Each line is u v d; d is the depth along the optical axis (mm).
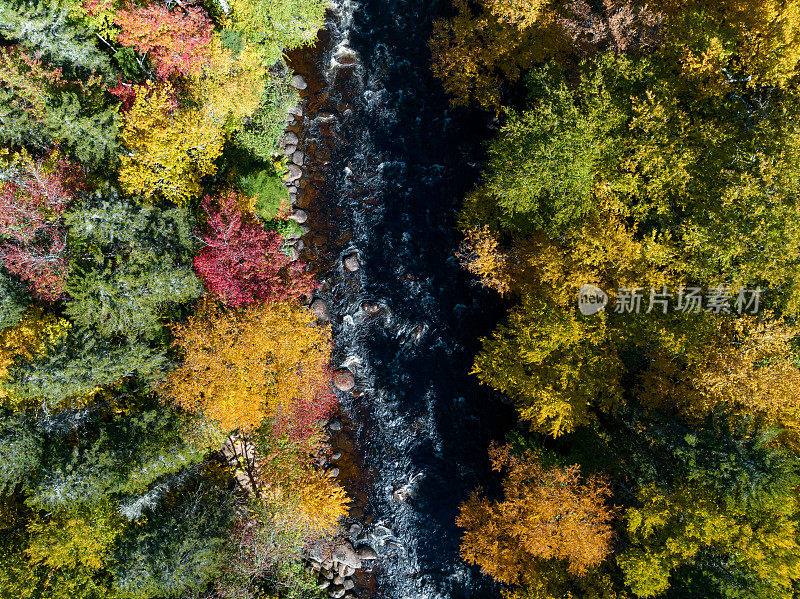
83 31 27828
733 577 22281
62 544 22766
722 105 25875
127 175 24953
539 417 24703
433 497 30109
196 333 23844
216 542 24688
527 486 24688
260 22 31016
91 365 23125
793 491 22312
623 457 24797
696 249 23828
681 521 22594
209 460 29250
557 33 28172
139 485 23938
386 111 36188
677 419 24188
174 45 25688
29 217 24547
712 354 23203
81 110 25641
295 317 26062
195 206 27844
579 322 24781
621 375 25609
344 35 37438
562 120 25281
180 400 24422
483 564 24828
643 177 26578
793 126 22516
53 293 25047
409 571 29453
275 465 27438
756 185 22078
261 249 25891
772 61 23781
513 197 26469
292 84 35906
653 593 22297
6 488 25188
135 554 23297
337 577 29531
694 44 25297
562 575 24219
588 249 24453
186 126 25219
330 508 27266
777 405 22172
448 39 32500
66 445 24562
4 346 25031
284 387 25703
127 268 23562
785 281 22531
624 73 25172
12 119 25844
